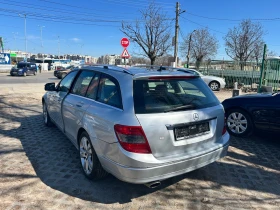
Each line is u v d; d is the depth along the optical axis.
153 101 2.94
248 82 18.20
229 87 18.98
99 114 3.15
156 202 3.10
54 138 5.36
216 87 17.36
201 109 3.22
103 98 3.36
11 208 2.88
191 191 3.38
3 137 5.38
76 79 4.43
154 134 2.77
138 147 2.72
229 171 4.01
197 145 3.15
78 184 3.45
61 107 4.56
